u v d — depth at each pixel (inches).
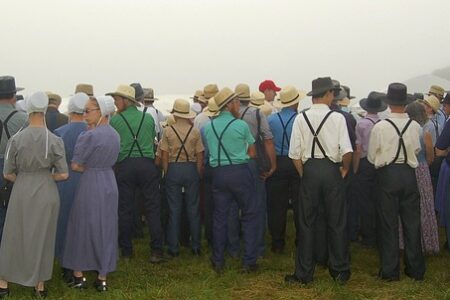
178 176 262.5
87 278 235.3
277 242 275.7
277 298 213.9
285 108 260.8
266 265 256.1
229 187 238.1
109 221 217.0
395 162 226.7
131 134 249.6
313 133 218.5
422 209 257.0
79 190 217.2
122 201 255.9
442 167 259.9
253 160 251.9
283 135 257.8
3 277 203.5
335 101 252.8
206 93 308.2
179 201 267.9
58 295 213.0
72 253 217.8
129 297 213.0
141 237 311.9
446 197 235.0
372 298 211.3
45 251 205.5
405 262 232.5
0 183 218.5
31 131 202.5
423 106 264.5
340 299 210.4
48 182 205.6
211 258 250.2
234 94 241.1
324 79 221.1
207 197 279.0
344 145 216.5
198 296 213.9
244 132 238.1
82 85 275.9
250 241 244.2
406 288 218.4
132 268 251.0
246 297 215.6
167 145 262.7
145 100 313.6
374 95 277.3
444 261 258.1
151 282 231.9
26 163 201.5
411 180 226.7
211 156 240.7
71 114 232.8
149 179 253.6
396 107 228.8
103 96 218.8
